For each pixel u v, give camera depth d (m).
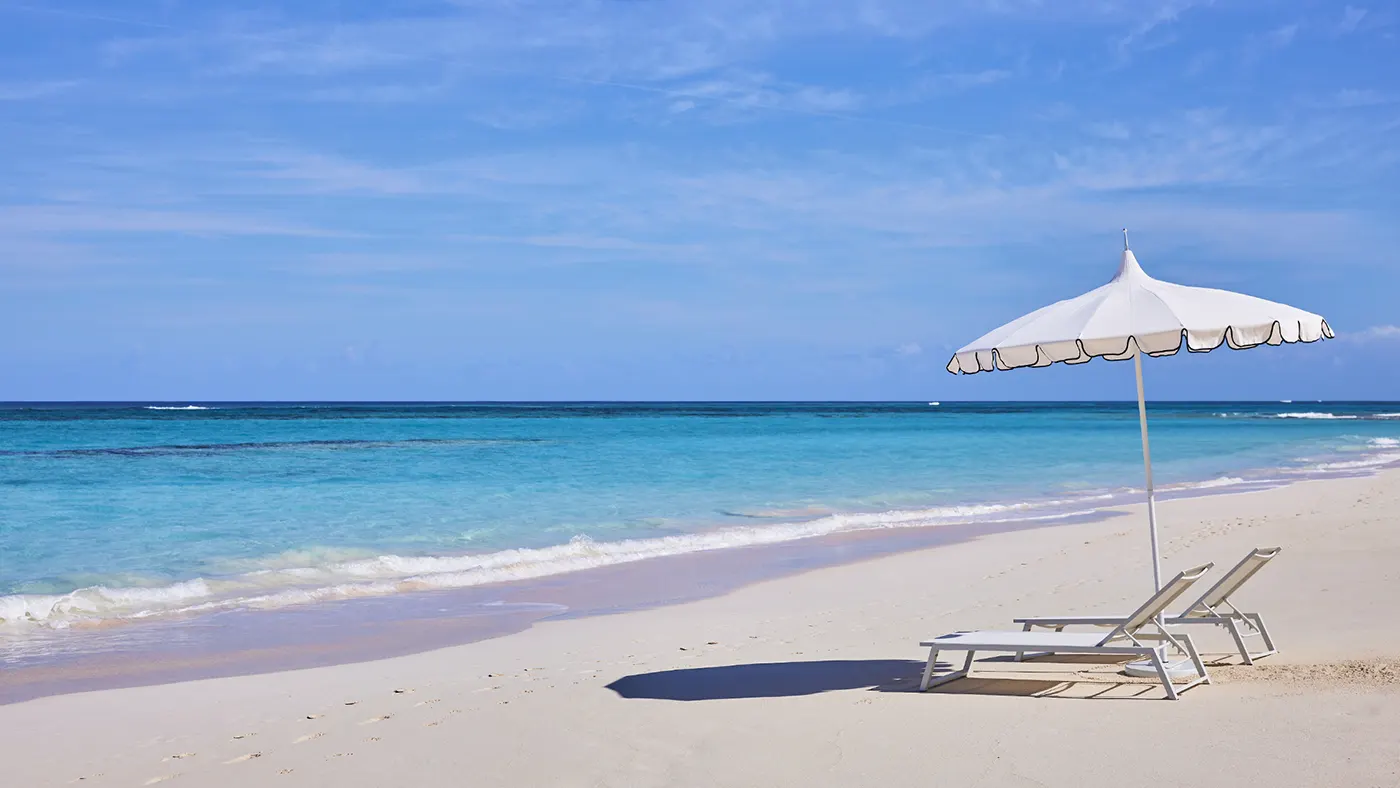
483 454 35.91
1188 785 4.54
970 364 6.63
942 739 5.49
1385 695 5.73
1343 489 22.14
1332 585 10.22
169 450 37.62
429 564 14.27
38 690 7.92
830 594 11.73
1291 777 4.54
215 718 6.93
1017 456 37.00
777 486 25.33
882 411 152.00
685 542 16.31
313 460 32.53
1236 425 74.12
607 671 7.97
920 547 15.79
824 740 5.61
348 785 5.32
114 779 5.62
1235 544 14.05
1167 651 7.35
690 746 5.66
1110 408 198.25
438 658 8.91
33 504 20.41
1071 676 6.93
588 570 14.05
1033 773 4.84
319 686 7.88
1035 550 14.73
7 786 5.56
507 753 5.73
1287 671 6.57
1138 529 16.64
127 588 12.18
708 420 83.94
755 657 8.28
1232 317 5.82
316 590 12.42
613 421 79.38
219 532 16.97
